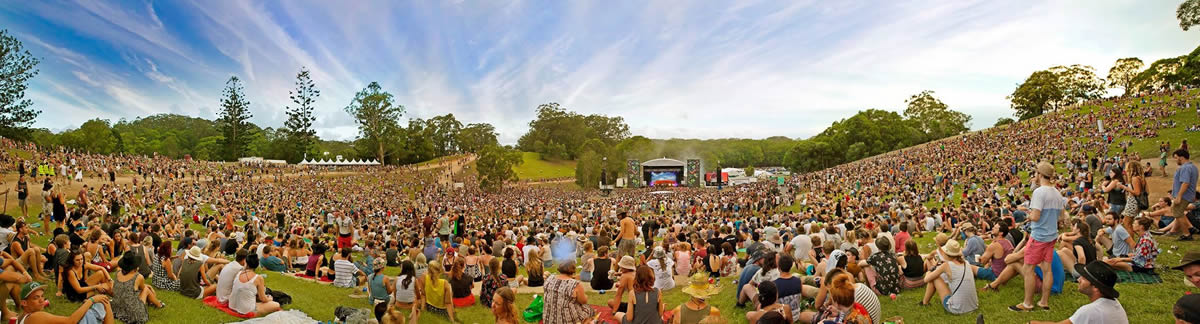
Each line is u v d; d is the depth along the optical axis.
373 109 103.25
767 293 6.65
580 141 149.25
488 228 22.34
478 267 12.48
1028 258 7.54
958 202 32.47
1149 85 89.81
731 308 8.86
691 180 84.00
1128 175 12.16
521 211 44.75
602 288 10.56
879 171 56.03
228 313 8.73
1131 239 9.83
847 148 106.31
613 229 21.80
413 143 120.50
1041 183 7.55
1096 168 34.38
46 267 11.07
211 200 40.41
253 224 25.91
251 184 57.00
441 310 8.85
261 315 8.80
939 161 54.91
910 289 9.14
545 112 155.75
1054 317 7.16
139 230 17.58
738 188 65.75
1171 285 8.16
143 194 37.56
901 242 12.72
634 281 7.02
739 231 17.98
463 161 110.12
